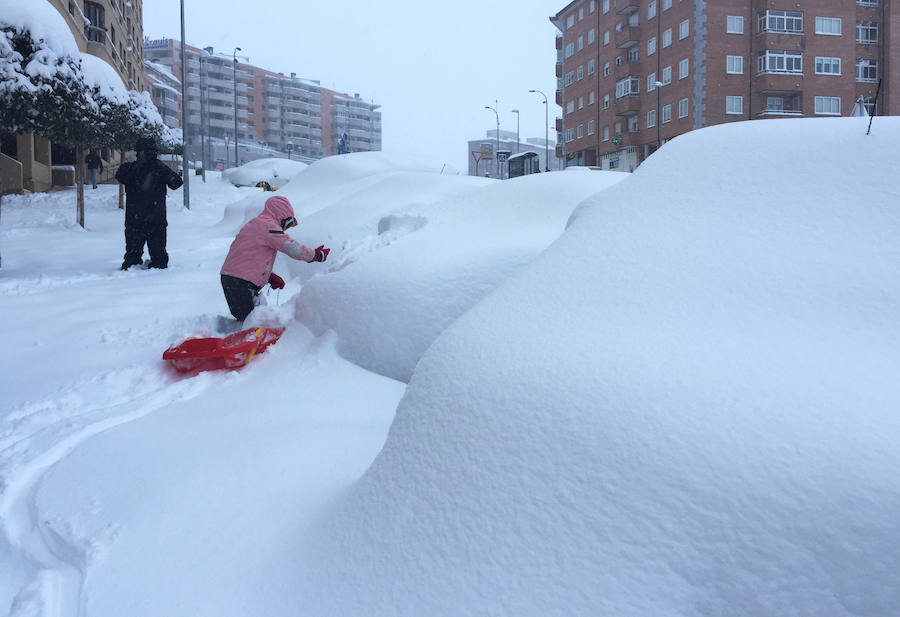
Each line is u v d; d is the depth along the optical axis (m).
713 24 45.91
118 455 3.10
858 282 2.01
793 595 1.31
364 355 4.14
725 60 46.22
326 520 2.22
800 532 1.35
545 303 2.44
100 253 10.23
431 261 4.38
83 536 2.43
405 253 4.61
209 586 2.11
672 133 49.50
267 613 1.95
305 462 2.86
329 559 2.02
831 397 1.57
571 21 62.75
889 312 1.88
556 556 1.59
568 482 1.68
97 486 2.82
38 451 3.27
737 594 1.36
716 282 2.21
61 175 25.70
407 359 4.03
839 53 46.31
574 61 62.56
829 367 1.70
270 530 2.37
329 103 142.62
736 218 2.48
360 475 2.66
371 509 2.06
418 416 2.20
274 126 129.12
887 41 47.06
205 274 8.03
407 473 2.05
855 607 1.25
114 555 2.31
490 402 2.01
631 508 1.55
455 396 2.13
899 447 1.38
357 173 12.93
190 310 6.04
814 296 2.02
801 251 2.21
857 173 2.43
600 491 1.62
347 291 4.44
